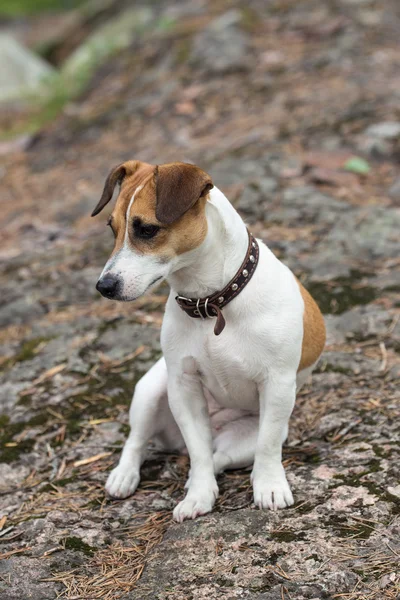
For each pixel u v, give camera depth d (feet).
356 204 23.86
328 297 19.65
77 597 11.58
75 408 17.24
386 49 35.27
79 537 13.06
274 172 25.99
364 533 11.82
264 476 13.08
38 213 28.86
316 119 29.40
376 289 19.74
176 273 12.75
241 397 13.76
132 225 12.34
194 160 28.27
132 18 46.65
